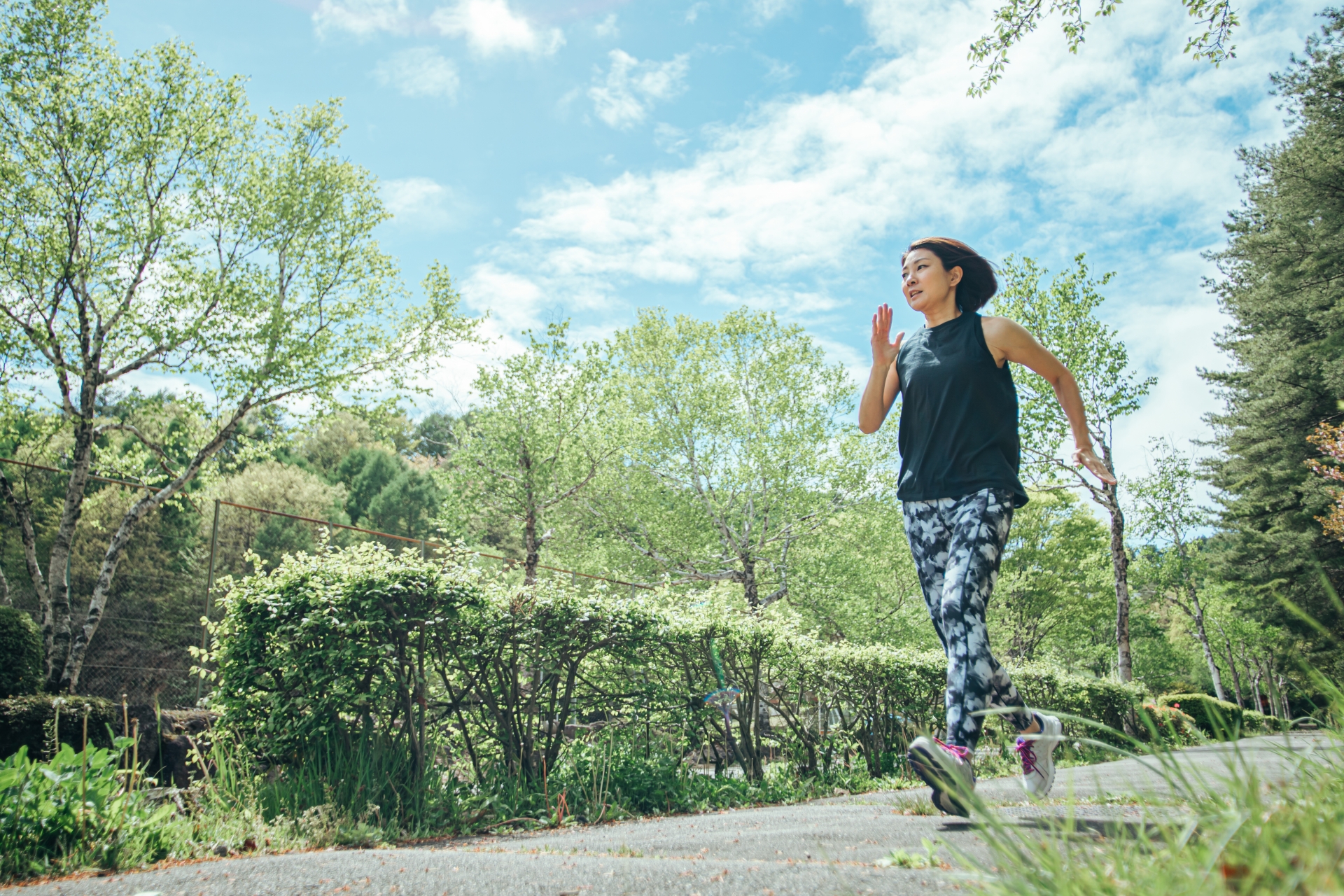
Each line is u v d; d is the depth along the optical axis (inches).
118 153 474.0
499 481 582.9
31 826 104.3
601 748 207.2
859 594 850.8
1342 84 663.8
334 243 547.5
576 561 809.5
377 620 177.9
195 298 498.0
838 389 850.1
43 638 420.2
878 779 273.6
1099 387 702.5
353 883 67.8
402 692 180.4
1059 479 719.7
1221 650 1332.4
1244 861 35.8
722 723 237.5
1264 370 807.7
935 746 82.4
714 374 853.2
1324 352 700.0
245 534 951.0
